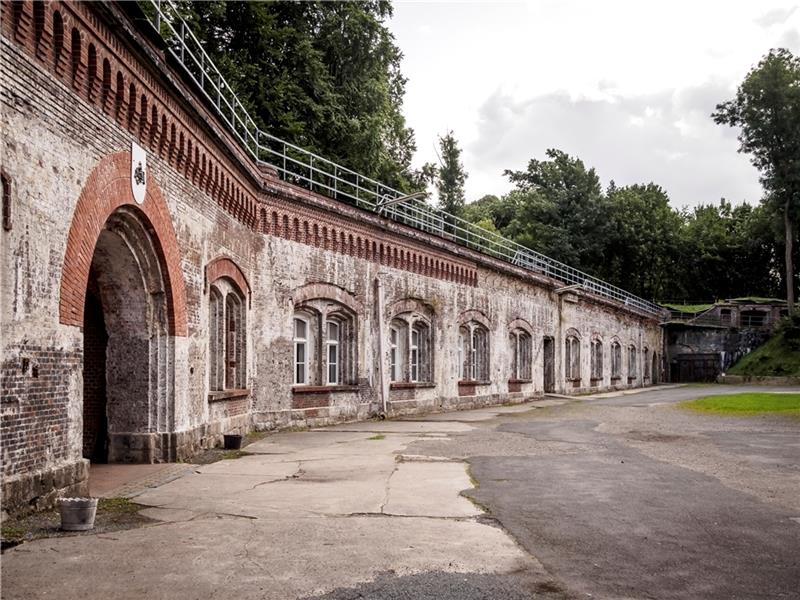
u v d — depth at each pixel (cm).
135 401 1375
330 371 2411
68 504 820
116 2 1058
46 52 910
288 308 2112
